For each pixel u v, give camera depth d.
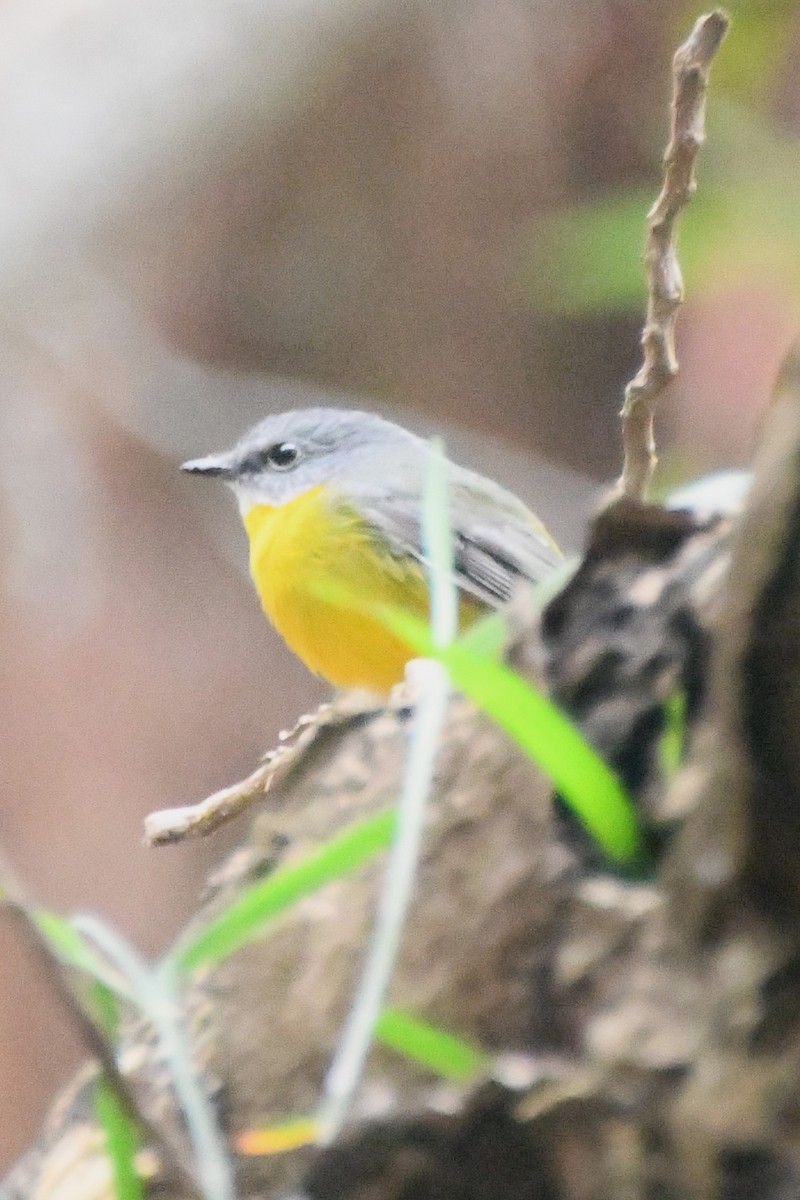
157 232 14.80
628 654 3.19
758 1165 2.74
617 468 16.70
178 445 15.39
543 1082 2.92
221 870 4.26
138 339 15.20
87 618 15.70
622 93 14.89
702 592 3.12
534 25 14.68
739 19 10.66
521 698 2.92
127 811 15.66
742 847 2.77
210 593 16.17
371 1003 2.80
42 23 13.96
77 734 15.71
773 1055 2.74
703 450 13.41
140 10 13.89
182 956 3.15
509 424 16.59
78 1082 4.28
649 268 4.59
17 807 15.55
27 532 15.40
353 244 15.83
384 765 3.99
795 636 2.64
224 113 14.16
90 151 13.75
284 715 16.14
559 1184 2.96
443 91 14.91
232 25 13.88
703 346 13.30
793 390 2.68
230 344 16.03
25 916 3.06
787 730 2.68
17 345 14.70
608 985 2.99
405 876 2.89
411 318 16.30
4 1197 4.12
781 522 2.63
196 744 15.95
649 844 3.01
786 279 9.86
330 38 14.16
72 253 14.13
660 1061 2.83
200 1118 3.02
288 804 4.12
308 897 3.58
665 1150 2.82
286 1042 3.54
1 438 15.18
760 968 2.78
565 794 3.04
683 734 3.08
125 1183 3.15
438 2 14.38
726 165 9.73
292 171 15.10
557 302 15.47
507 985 3.12
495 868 3.20
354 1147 3.14
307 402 15.79
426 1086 3.12
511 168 15.35
